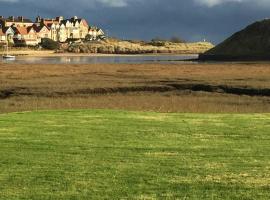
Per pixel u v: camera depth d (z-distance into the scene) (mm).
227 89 36531
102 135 13188
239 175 9250
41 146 11727
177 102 30547
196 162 10266
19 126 14461
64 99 31734
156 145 11977
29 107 27969
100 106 28594
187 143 12242
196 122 15453
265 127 14516
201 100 31562
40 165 9961
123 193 8203
